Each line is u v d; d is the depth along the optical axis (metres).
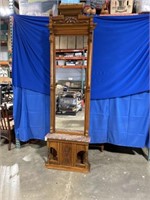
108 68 2.72
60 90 2.68
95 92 2.80
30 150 3.16
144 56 2.63
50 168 2.64
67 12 2.32
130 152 3.16
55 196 2.10
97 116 2.89
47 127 3.04
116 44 2.64
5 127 3.12
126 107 2.79
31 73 2.92
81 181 2.37
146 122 2.79
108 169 2.64
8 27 3.91
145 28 2.56
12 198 2.03
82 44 2.54
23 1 2.93
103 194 2.14
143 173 2.55
